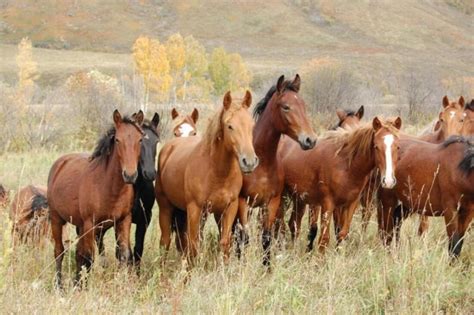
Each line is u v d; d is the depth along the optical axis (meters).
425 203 10.78
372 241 11.70
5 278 7.94
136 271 10.61
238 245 11.34
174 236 13.19
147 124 11.24
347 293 9.05
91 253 10.28
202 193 10.62
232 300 8.41
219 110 10.35
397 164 11.54
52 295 8.77
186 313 8.19
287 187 12.36
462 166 10.30
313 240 12.20
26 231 11.31
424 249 9.82
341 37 184.88
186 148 11.55
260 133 11.51
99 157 10.34
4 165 20.08
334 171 11.17
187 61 80.56
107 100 30.92
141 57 68.19
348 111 13.97
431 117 32.12
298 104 11.12
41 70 113.69
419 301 8.60
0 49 158.12
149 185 11.62
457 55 155.38
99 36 182.12
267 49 170.00
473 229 12.13
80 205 10.42
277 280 9.23
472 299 9.09
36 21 188.75
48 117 30.23
